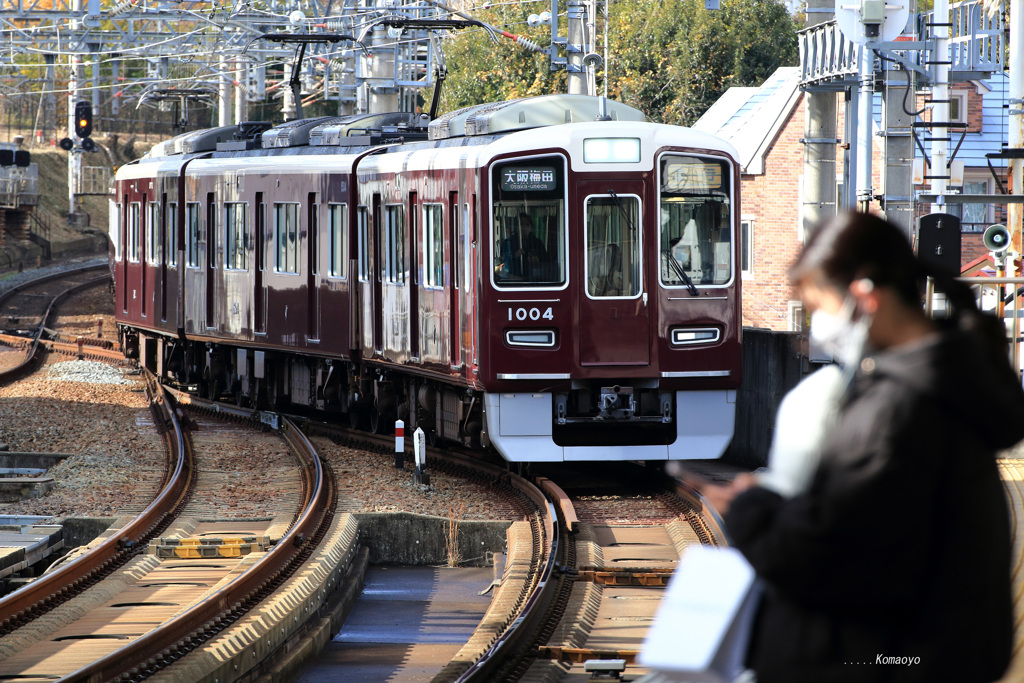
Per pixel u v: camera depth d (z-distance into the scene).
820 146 60.69
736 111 124.44
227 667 29.17
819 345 10.65
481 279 48.25
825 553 9.59
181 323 81.25
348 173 62.44
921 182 63.31
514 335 48.34
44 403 77.75
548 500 46.03
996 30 60.81
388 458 61.16
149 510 45.69
